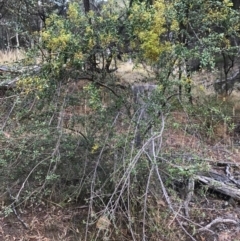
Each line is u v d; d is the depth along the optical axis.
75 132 3.24
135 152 2.79
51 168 3.26
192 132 3.56
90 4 5.66
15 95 2.95
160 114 2.92
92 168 3.18
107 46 2.91
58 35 2.75
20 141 3.28
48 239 2.95
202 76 6.26
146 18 2.76
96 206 3.11
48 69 2.80
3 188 3.26
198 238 3.07
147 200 2.91
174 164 2.85
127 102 3.04
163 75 2.89
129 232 2.90
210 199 3.64
